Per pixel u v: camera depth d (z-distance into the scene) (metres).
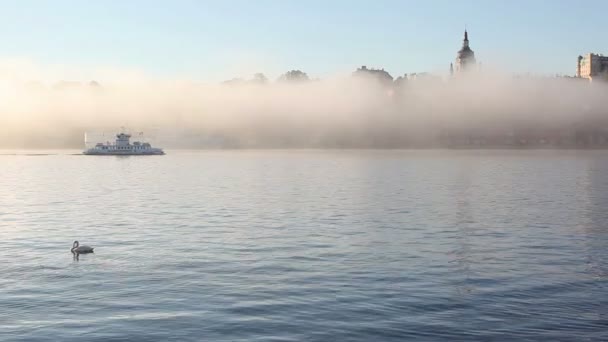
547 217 83.06
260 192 126.62
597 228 72.19
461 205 99.19
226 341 32.88
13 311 37.91
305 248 58.47
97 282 44.91
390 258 53.47
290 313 37.31
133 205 100.81
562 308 38.16
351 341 32.84
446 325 35.12
